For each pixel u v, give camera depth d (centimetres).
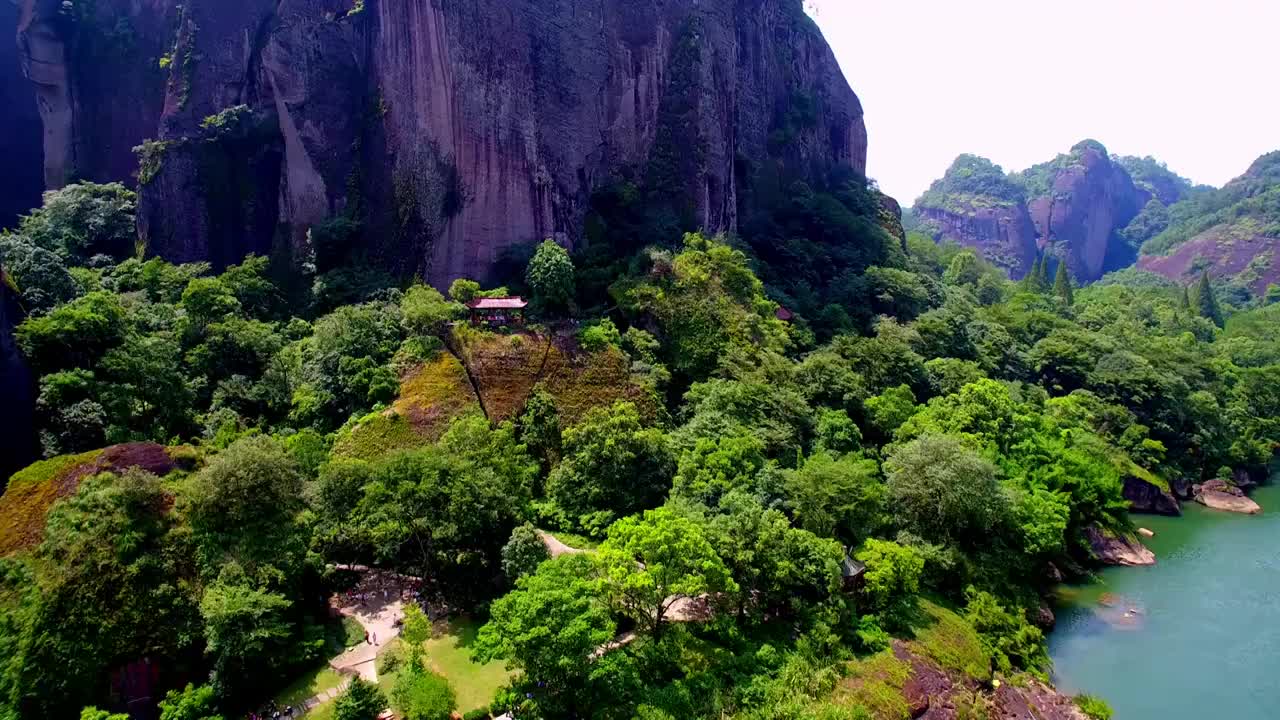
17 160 8069
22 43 7725
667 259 6325
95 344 4650
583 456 4616
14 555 3359
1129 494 7394
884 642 3966
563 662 2956
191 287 5481
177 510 3550
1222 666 4512
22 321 4712
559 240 7044
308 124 6588
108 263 6650
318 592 3859
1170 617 5122
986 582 4709
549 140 7038
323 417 5103
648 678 3322
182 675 3186
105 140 7831
